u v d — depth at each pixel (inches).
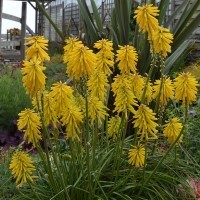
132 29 337.7
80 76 99.7
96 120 112.1
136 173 118.3
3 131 234.5
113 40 190.7
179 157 139.5
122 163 121.0
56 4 976.3
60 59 460.4
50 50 559.2
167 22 199.3
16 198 115.3
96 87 107.3
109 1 584.7
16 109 239.5
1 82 265.1
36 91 97.4
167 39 105.0
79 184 112.0
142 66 187.0
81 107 110.3
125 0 190.2
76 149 118.4
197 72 295.9
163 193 113.7
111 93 181.0
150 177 111.7
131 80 112.8
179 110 176.2
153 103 160.7
